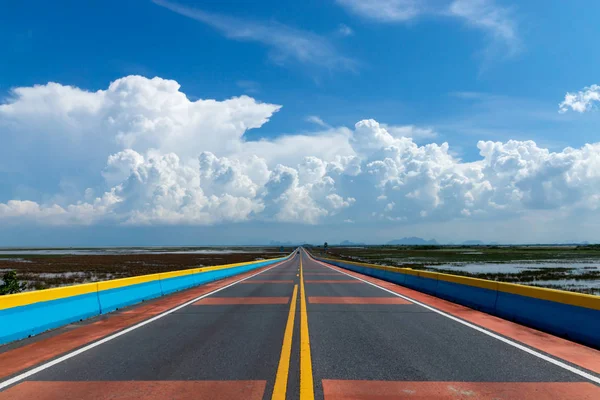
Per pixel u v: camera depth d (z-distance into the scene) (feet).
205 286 66.49
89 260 251.60
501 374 18.66
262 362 20.57
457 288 44.55
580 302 25.64
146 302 45.42
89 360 21.12
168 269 157.69
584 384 17.38
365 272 100.27
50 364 20.40
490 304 36.73
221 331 28.55
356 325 30.78
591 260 240.94
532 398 15.72
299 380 17.71
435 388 16.78
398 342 25.08
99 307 36.55
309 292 55.36
